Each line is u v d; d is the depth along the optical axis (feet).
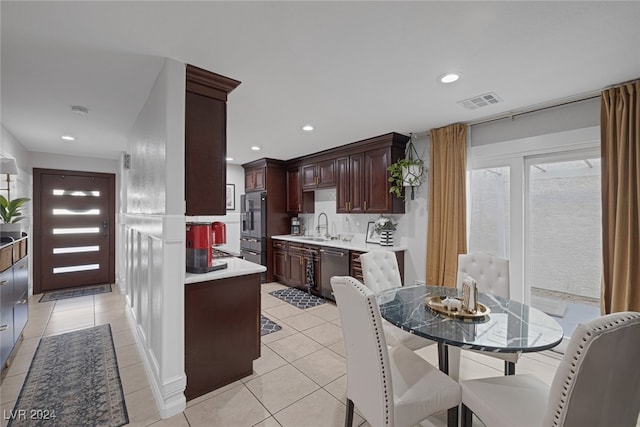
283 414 6.10
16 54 5.99
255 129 11.46
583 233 8.71
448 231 10.74
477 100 8.47
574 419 3.34
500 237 10.15
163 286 5.99
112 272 16.97
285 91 7.88
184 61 6.31
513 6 4.66
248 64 6.47
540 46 5.79
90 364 8.01
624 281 7.25
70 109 9.03
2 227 8.76
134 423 5.78
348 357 5.12
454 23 5.09
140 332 8.82
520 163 9.64
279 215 18.28
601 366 3.26
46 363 8.05
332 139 12.96
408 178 11.56
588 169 8.55
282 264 17.21
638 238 7.07
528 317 5.62
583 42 5.64
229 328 7.17
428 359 8.47
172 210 6.10
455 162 10.61
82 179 16.06
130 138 11.37
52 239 15.30
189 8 4.66
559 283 9.14
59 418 5.91
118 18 4.90
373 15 4.87
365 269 8.42
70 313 12.05
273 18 4.93
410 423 4.37
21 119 9.95
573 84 7.43
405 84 7.45
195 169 6.72
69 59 6.20
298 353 8.79
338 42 5.66
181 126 6.30
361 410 4.75
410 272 12.49
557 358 8.54
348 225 15.64
